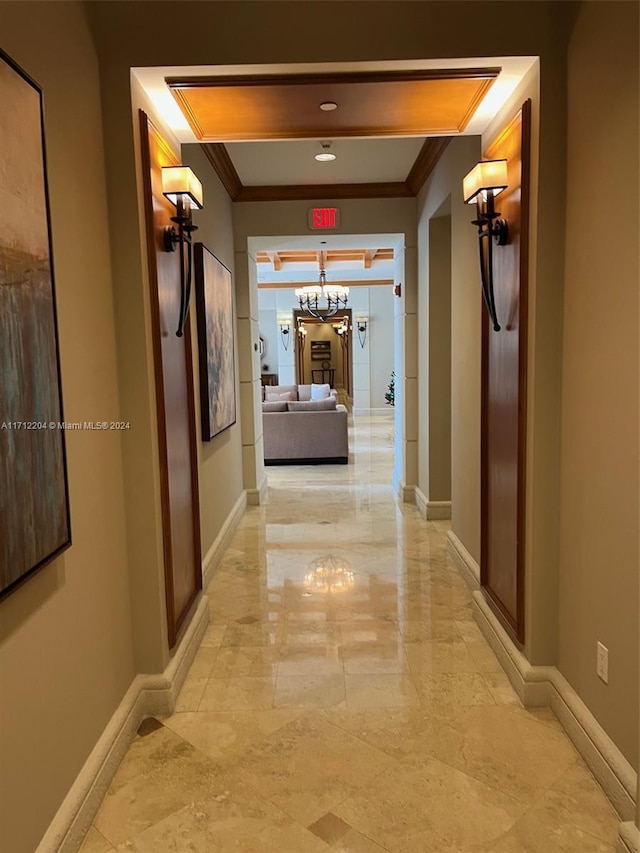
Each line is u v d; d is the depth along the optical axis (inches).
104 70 86.6
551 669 95.4
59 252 70.7
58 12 72.5
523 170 93.4
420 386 217.9
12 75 56.4
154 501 92.9
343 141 169.2
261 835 70.4
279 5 87.0
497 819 72.3
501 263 108.9
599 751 77.3
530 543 95.3
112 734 81.6
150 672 95.4
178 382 108.9
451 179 158.2
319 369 692.7
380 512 219.8
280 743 87.4
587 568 83.1
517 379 99.7
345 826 71.6
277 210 216.8
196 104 99.3
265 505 233.6
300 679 105.1
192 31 86.9
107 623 83.5
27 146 59.1
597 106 77.9
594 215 79.3
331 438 323.3
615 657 75.0
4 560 53.4
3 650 55.1
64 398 71.0
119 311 89.7
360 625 126.6
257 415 237.5
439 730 90.0
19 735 57.9
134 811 74.5
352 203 216.7
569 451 89.1
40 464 61.1
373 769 81.5
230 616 132.3
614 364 74.4
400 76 91.7
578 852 67.3
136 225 88.4
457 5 87.4
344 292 433.1
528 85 92.6
